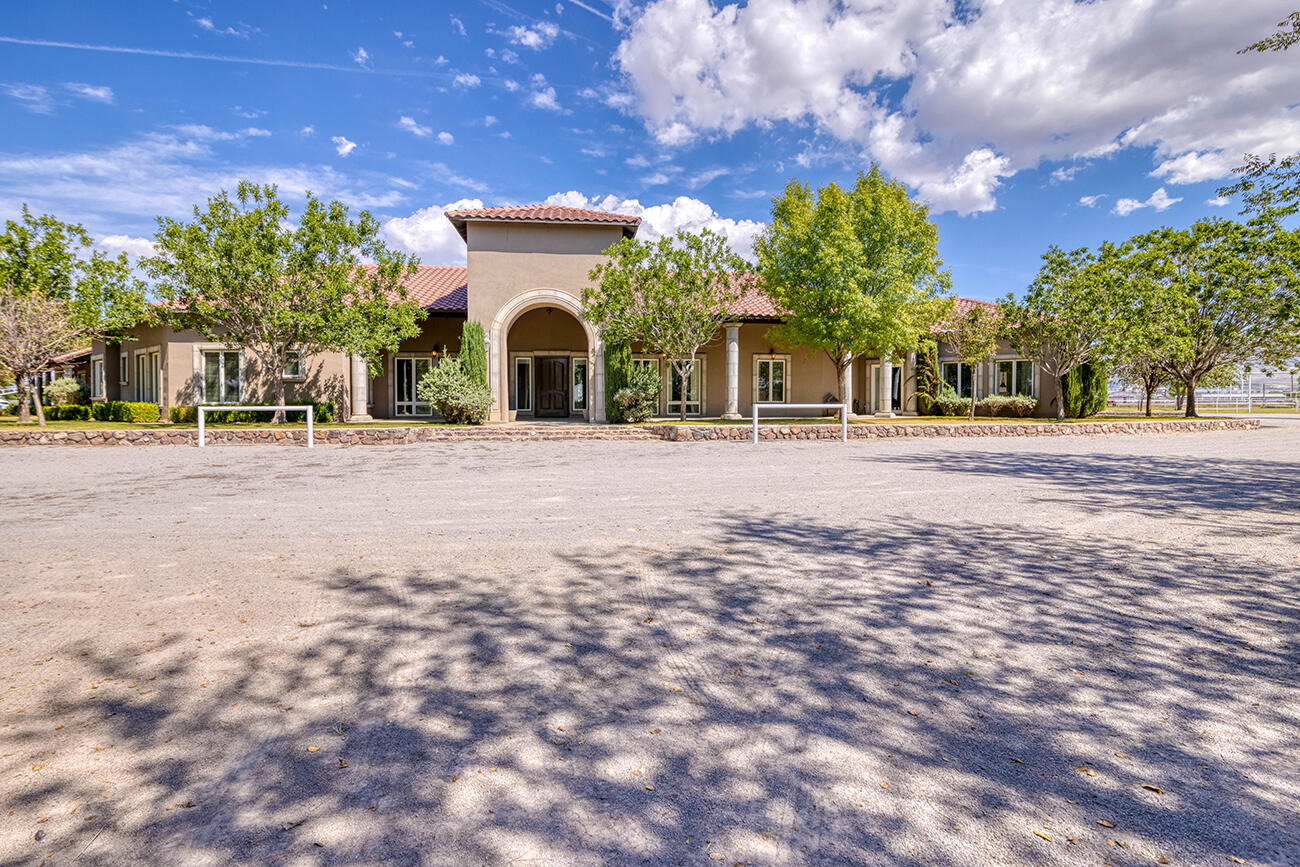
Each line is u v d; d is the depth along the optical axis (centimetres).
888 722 266
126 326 1823
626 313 1753
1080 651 336
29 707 276
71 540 554
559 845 195
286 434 1480
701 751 245
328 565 481
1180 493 782
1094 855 191
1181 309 2003
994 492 791
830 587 433
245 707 278
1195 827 203
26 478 923
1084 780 228
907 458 1166
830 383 2481
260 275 1498
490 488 829
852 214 1891
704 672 311
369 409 2228
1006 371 2364
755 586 435
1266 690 294
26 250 1736
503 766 235
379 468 1036
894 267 1891
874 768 235
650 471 992
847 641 347
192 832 201
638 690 293
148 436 1437
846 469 1012
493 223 1961
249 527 604
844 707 279
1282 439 1568
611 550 523
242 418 1877
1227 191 927
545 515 658
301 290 1539
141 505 714
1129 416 2372
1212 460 1123
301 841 197
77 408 2061
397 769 234
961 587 434
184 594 416
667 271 1758
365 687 295
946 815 209
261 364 1967
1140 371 2236
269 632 357
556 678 305
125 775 230
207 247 1492
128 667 314
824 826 204
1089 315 1759
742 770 233
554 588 430
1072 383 2111
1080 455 1209
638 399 1922
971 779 228
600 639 349
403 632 357
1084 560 496
